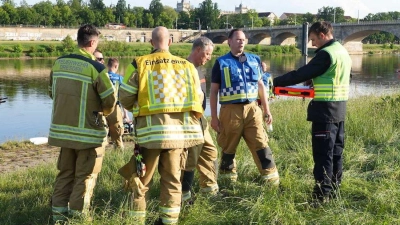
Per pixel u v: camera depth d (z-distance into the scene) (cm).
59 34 10119
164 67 446
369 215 455
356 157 660
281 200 494
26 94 2922
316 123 506
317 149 508
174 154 451
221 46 8512
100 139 477
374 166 631
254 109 554
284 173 609
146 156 455
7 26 9531
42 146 1142
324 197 503
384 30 7200
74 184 481
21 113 2147
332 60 489
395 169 595
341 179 545
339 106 502
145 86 440
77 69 468
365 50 9206
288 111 1141
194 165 504
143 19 12875
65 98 466
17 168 896
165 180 461
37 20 11056
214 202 519
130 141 1096
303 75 493
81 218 462
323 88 498
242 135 564
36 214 515
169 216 458
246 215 475
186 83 449
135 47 8438
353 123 851
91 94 469
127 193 545
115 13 12875
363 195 522
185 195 519
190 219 473
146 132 439
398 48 9975
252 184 564
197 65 539
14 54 6906
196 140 451
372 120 873
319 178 509
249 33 9944
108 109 477
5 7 10750
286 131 862
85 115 468
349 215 455
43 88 3266
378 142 756
